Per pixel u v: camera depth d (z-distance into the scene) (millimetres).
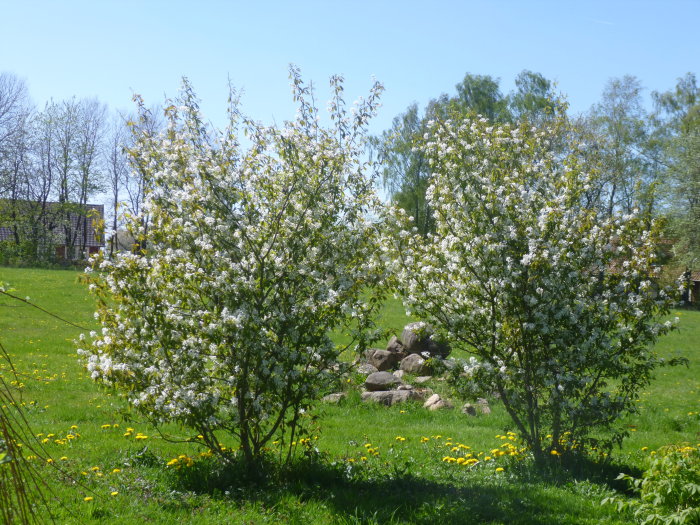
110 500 6812
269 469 7949
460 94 49500
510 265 8758
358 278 7922
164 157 8023
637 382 9102
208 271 7562
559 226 9086
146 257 7684
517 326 8836
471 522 6746
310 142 8070
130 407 7477
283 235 7855
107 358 7203
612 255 9195
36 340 21172
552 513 7207
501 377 8914
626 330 8938
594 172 9648
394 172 48375
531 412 9070
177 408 6980
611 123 49312
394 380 15891
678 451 6406
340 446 10367
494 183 9273
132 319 7234
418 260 9547
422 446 10570
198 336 7223
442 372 9328
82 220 63750
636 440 12500
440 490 7859
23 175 57562
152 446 9508
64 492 6871
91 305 29984
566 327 8875
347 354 18547
